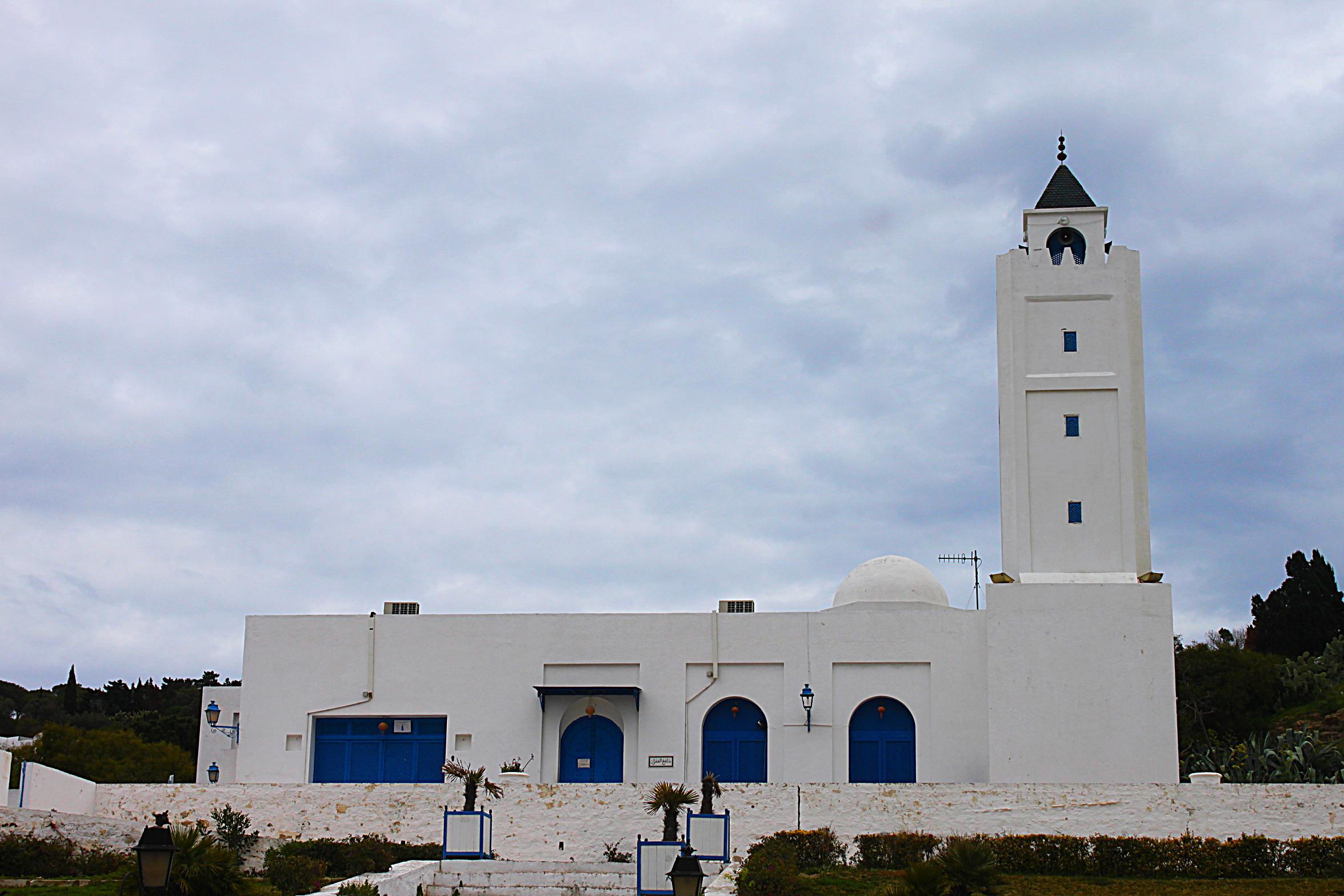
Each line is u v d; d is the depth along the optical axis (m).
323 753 47.34
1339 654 71.31
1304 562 80.81
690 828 32.16
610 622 47.09
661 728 45.97
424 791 37.97
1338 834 34.16
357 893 25.64
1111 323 44.62
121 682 113.75
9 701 103.69
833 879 29.83
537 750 46.28
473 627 47.53
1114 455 43.62
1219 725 66.12
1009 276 45.28
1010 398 44.41
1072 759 40.53
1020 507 43.41
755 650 46.16
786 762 45.06
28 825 32.19
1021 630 41.69
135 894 26.42
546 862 33.19
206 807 38.56
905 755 44.88
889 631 45.62
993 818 35.66
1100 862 31.39
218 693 50.12
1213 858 31.25
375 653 47.66
